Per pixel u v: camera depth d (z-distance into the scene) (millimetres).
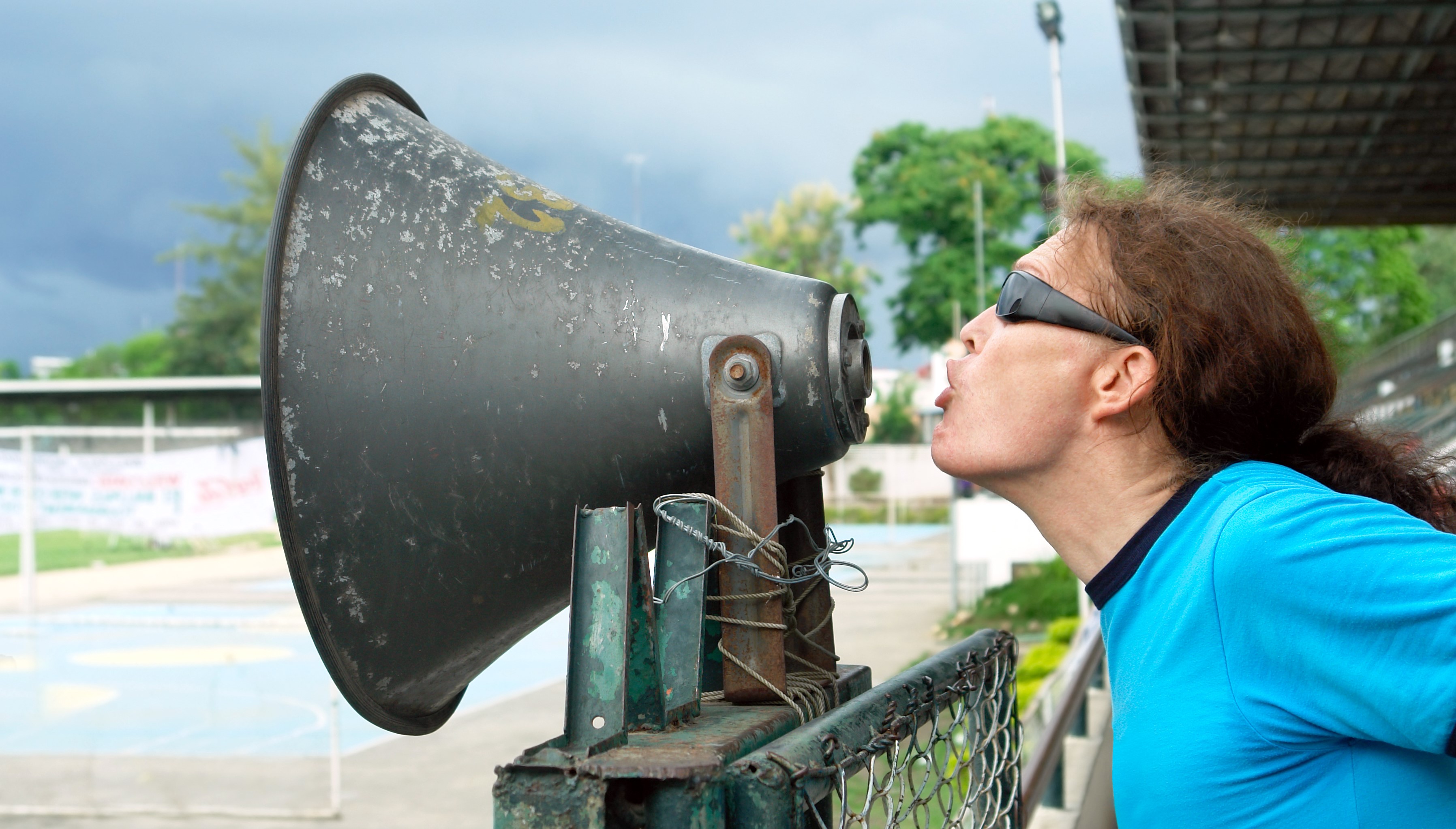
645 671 825
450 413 1084
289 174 1104
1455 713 751
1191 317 964
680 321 1063
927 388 45062
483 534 1112
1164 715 906
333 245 1111
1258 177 14031
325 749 10641
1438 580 774
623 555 803
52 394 31984
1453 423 13188
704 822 702
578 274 1097
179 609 20297
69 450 30531
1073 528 1025
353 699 1156
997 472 1026
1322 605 812
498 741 10992
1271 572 839
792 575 1159
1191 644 893
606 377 1066
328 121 1159
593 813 703
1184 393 972
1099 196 1064
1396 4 8711
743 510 999
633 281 1089
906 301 49062
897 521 43219
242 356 56156
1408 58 9922
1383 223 16297
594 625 798
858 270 57750
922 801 1054
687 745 780
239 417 34938
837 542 1192
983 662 1292
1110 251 999
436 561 1119
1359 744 854
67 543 31750
